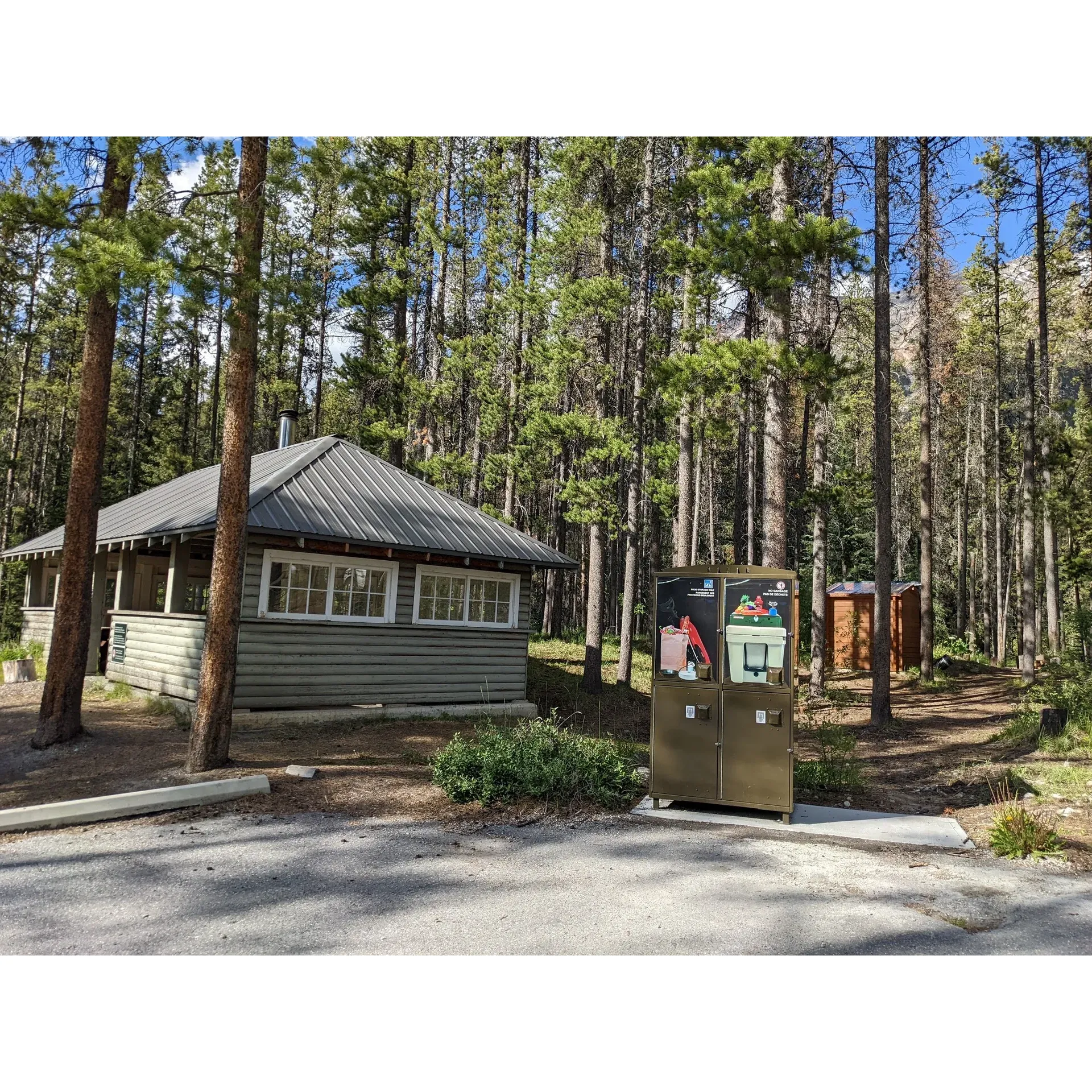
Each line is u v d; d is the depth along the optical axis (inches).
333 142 387.2
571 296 687.7
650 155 706.2
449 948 171.8
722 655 310.8
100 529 617.9
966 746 479.2
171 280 305.0
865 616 945.5
